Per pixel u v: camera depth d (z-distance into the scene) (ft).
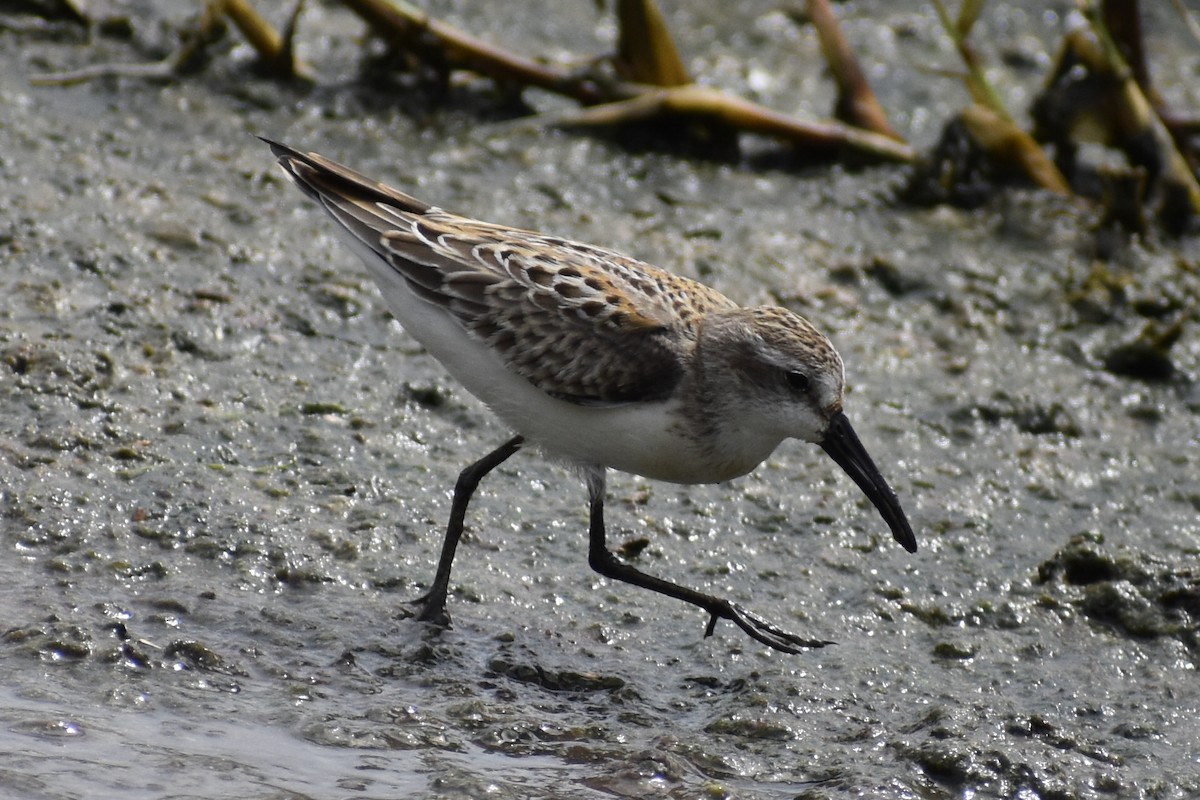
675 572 36.27
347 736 29.25
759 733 30.30
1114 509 40.55
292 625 32.45
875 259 50.55
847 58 57.52
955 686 32.63
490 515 37.47
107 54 56.13
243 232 47.26
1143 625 34.91
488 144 54.80
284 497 36.63
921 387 45.11
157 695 29.96
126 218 46.55
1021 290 50.06
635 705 31.22
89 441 37.17
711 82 62.23
